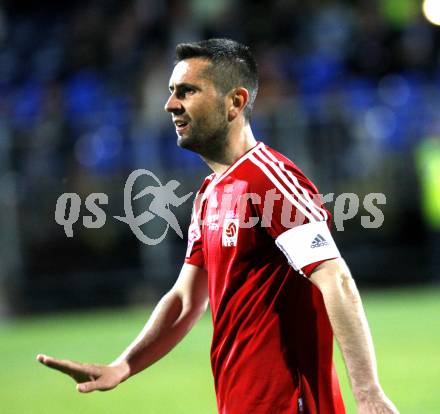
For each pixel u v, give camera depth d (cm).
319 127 4809
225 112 1262
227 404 1247
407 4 6003
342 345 1141
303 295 1228
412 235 4984
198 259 1384
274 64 5584
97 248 4841
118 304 4903
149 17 6031
